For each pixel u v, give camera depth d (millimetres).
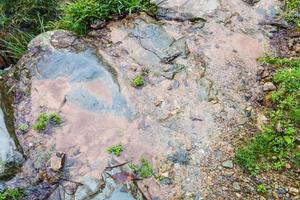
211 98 1569
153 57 1676
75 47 1690
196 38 1752
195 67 1656
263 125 1507
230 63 1679
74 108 1526
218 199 1330
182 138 1462
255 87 1619
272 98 1566
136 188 1335
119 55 1678
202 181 1369
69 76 1604
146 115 1514
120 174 1364
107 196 1317
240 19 1823
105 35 1748
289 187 1356
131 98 1554
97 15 1772
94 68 1616
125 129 1479
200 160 1415
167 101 1554
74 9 1768
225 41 1750
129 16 1804
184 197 1333
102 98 1547
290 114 1513
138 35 1742
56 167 1382
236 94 1593
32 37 2023
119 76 1609
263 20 1827
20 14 2059
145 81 1603
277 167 1400
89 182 1352
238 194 1343
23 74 1638
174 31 1771
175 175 1379
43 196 1343
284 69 1653
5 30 2055
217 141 1462
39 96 1564
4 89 1618
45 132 1476
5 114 1522
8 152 1416
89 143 1445
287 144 1447
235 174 1388
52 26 1888
